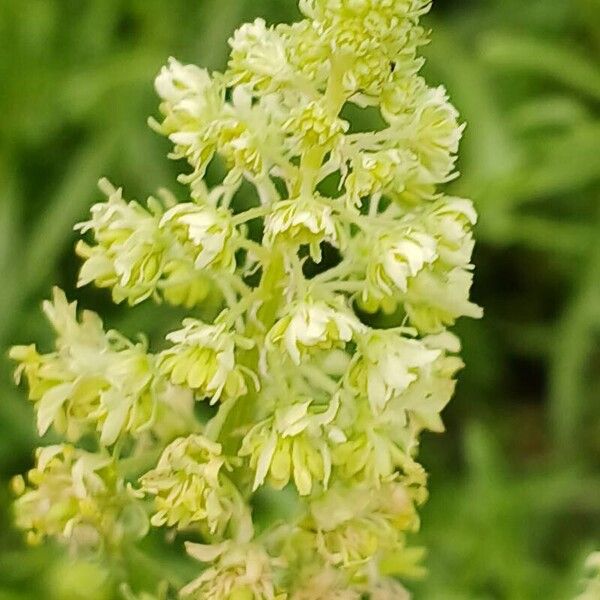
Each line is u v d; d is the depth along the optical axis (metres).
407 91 0.13
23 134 0.27
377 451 0.13
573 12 0.28
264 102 0.13
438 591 0.22
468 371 0.28
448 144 0.13
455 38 0.29
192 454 0.13
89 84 0.26
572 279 0.28
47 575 0.20
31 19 0.27
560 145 0.26
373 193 0.13
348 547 0.13
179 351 0.13
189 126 0.13
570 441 0.26
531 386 0.29
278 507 0.19
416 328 0.13
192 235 0.12
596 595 0.15
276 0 0.26
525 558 0.24
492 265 0.28
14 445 0.24
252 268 0.13
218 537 0.13
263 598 0.13
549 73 0.28
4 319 0.24
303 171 0.12
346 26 0.12
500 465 0.26
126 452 0.14
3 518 0.23
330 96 0.12
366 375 0.13
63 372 0.13
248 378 0.13
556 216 0.28
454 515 0.24
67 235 0.25
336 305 0.13
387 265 0.12
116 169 0.26
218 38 0.26
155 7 0.27
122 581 0.14
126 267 0.13
